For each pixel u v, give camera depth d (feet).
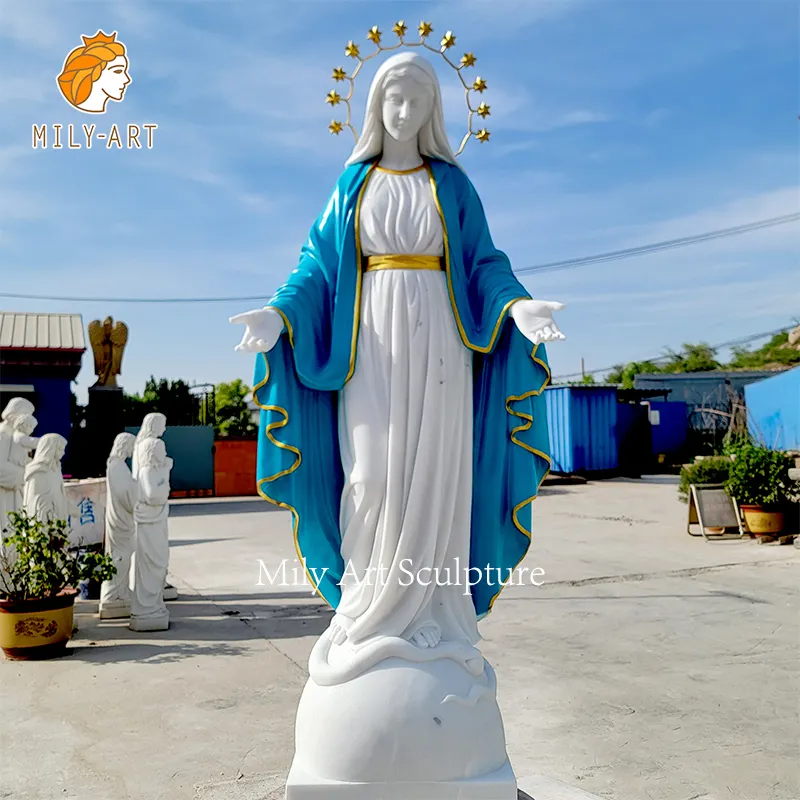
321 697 9.87
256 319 9.99
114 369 65.67
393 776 9.39
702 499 42.34
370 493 10.30
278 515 61.93
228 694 19.42
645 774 14.46
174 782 14.34
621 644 23.52
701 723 16.99
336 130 11.63
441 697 9.64
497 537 11.23
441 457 10.38
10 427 27.25
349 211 11.02
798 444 71.82
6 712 18.20
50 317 69.36
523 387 10.84
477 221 11.55
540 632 25.02
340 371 10.53
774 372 101.86
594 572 34.37
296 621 27.35
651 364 159.33
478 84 11.79
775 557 37.04
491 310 10.73
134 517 26.99
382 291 10.64
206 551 43.29
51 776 14.70
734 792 13.73
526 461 11.20
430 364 10.41
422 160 11.59
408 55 10.75
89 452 64.69
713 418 96.84
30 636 22.31
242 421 112.78
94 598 31.65
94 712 18.15
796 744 15.83
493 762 9.89
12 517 24.43
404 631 10.21
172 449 78.02
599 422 80.69
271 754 15.60
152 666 21.81
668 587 31.40
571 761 15.03
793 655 22.09
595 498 64.49
